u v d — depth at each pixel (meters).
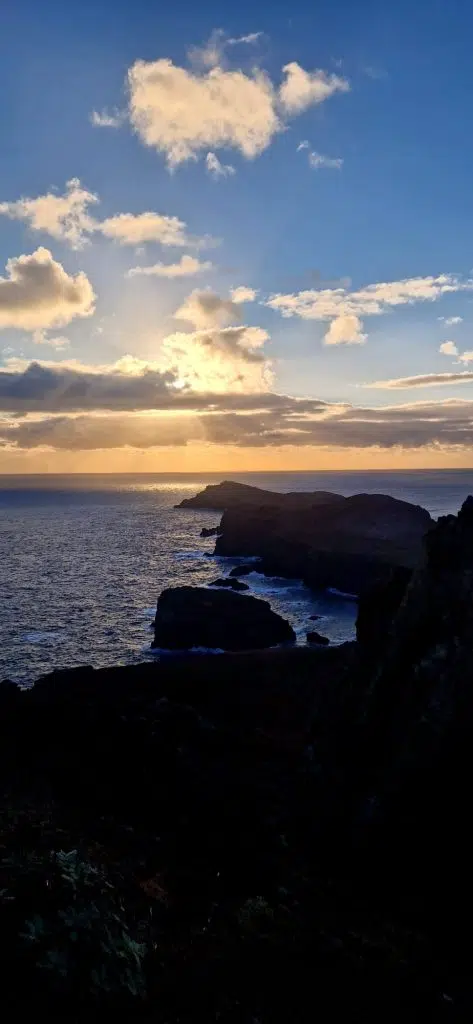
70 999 6.33
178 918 9.28
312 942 8.93
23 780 16.98
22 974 6.43
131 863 10.93
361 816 13.91
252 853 12.79
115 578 112.19
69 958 6.71
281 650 51.94
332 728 18.48
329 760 17.25
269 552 129.38
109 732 22.66
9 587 100.25
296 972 8.12
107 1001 6.50
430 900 11.76
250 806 16.14
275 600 99.62
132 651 62.94
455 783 13.12
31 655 60.19
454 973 9.20
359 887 12.43
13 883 7.88
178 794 16.44
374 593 21.36
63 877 8.08
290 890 11.34
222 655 53.84
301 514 157.62
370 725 16.31
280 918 9.65
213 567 130.38
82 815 13.95
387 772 14.34
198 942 8.51
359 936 9.71
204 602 68.12
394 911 11.54
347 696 18.86
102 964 6.85
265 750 23.12
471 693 13.77
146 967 7.46
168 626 64.06
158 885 10.37
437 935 10.62
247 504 191.75
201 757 20.50
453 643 14.83
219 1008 7.03
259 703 34.09
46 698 31.70
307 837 14.89
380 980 8.38
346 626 79.69
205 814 15.03
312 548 122.75
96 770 18.20
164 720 24.66
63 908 7.59
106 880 9.05
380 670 17.09
